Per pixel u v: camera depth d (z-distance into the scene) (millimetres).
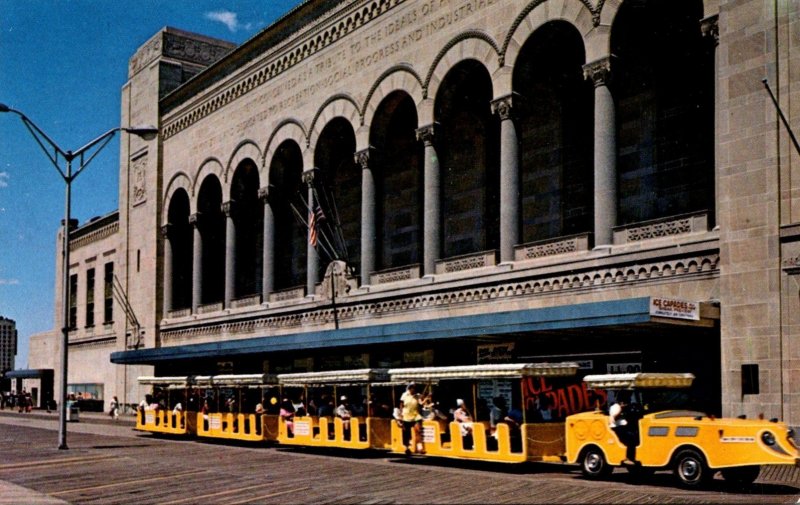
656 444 18703
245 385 32594
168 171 57312
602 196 28359
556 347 29375
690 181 29531
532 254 30812
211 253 55031
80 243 78062
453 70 34562
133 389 61688
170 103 57438
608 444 19656
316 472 22453
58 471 23688
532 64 32625
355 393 29984
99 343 71875
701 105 29406
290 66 44875
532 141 35531
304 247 48625
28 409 74500
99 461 26672
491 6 32688
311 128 42906
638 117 31359
